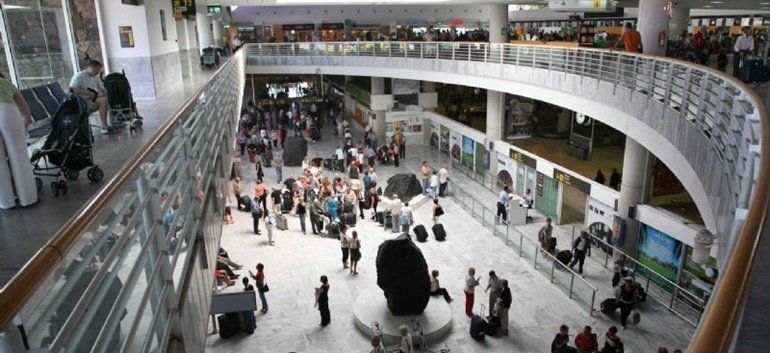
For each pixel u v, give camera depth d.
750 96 5.12
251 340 12.43
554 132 26.05
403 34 33.84
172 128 4.21
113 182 2.61
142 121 9.85
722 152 6.53
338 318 13.34
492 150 24.34
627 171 15.51
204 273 5.29
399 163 27.55
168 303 3.53
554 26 41.88
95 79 8.35
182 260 5.02
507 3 25.08
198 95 6.14
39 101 8.15
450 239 18.14
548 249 16.33
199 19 31.92
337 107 39.66
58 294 1.95
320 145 31.22
